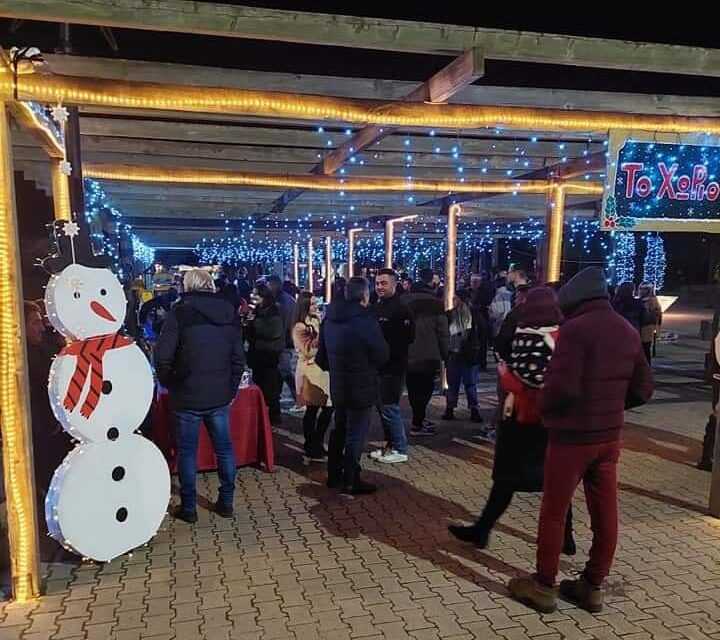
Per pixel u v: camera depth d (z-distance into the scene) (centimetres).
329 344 474
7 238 322
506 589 343
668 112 516
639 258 2478
